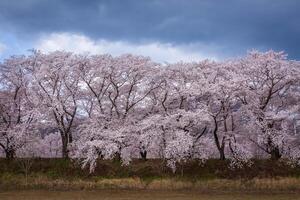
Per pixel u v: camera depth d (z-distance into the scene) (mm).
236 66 42625
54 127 42812
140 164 39844
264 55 41844
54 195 31875
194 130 41125
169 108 42781
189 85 41656
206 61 43188
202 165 39594
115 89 43531
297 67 41250
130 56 42219
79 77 42812
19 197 31016
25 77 42500
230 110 40594
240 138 40938
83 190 34125
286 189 34125
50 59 42375
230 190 33875
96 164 39938
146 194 32344
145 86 42344
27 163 38844
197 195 31875
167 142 37125
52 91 42594
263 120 39188
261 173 37969
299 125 39938
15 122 42812
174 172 38094
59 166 40000
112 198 30672
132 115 43188
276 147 39688
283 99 42719
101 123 40812
